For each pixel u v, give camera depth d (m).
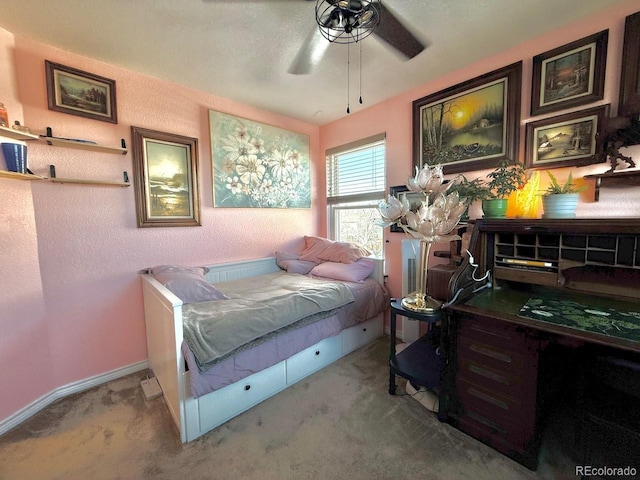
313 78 2.25
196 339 1.48
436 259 2.38
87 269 1.99
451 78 2.20
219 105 2.57
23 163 1.60
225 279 2.64
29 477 1.31
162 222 2.29
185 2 1.43
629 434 1.08
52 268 1.86
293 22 1.59
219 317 1.63
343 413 1.71
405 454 1.41
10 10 1.47
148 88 2.19
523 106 1.86
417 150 2.42
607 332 1.11
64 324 1.91
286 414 1.71
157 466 1.37
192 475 1.32
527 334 1.26
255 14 1.52
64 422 1.66
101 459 1.41
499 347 1.35
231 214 2.72
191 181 2.42
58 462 1.39
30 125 1.75
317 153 3.39
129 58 1.95
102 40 1.74
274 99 2.63
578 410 1.24
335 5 1.17
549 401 1.45
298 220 3.24
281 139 3.01
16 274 1.68
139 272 2.22
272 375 1.87
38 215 1.79
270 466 1.36
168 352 1.63
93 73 1.95
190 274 2.10
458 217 1.56
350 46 1.81
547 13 1.56
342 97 2.61
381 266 2.71
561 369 1.58
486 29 1.69
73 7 1.46
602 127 1.55
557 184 1.63
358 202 3.05
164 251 2.34
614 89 1.53
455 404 1.55
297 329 1.93
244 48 1.84
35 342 1.77
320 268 2.75
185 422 1.49
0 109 1.52
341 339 2.36
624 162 1.52
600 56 1.55
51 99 1.80
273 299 1.96
